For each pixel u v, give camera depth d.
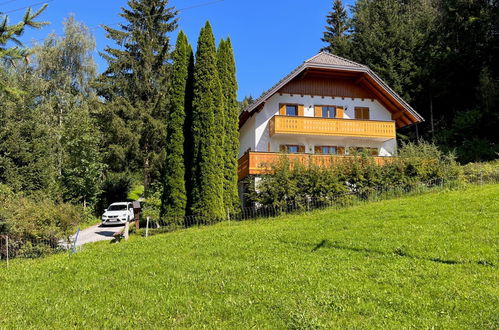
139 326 7.58
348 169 21.36
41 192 25.72
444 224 13.48
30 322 8.06
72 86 39.47
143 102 35.47
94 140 31.25
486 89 33.69
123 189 35.78
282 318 7.50
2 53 13.13
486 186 19.52
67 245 16.48
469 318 6.99
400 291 8.44
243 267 11.07
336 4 56.41
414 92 39.50
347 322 7.14
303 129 25.92
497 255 10.03
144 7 37.22
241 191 26.69
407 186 21.45
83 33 39.69
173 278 10.50
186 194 21.06
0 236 14.63
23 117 28.06
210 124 20.89
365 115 28.48
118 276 11.15
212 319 7.71
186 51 23.17
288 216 19.19
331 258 11.31
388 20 42.00
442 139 35.12
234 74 24.27
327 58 27.52
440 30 40.97
